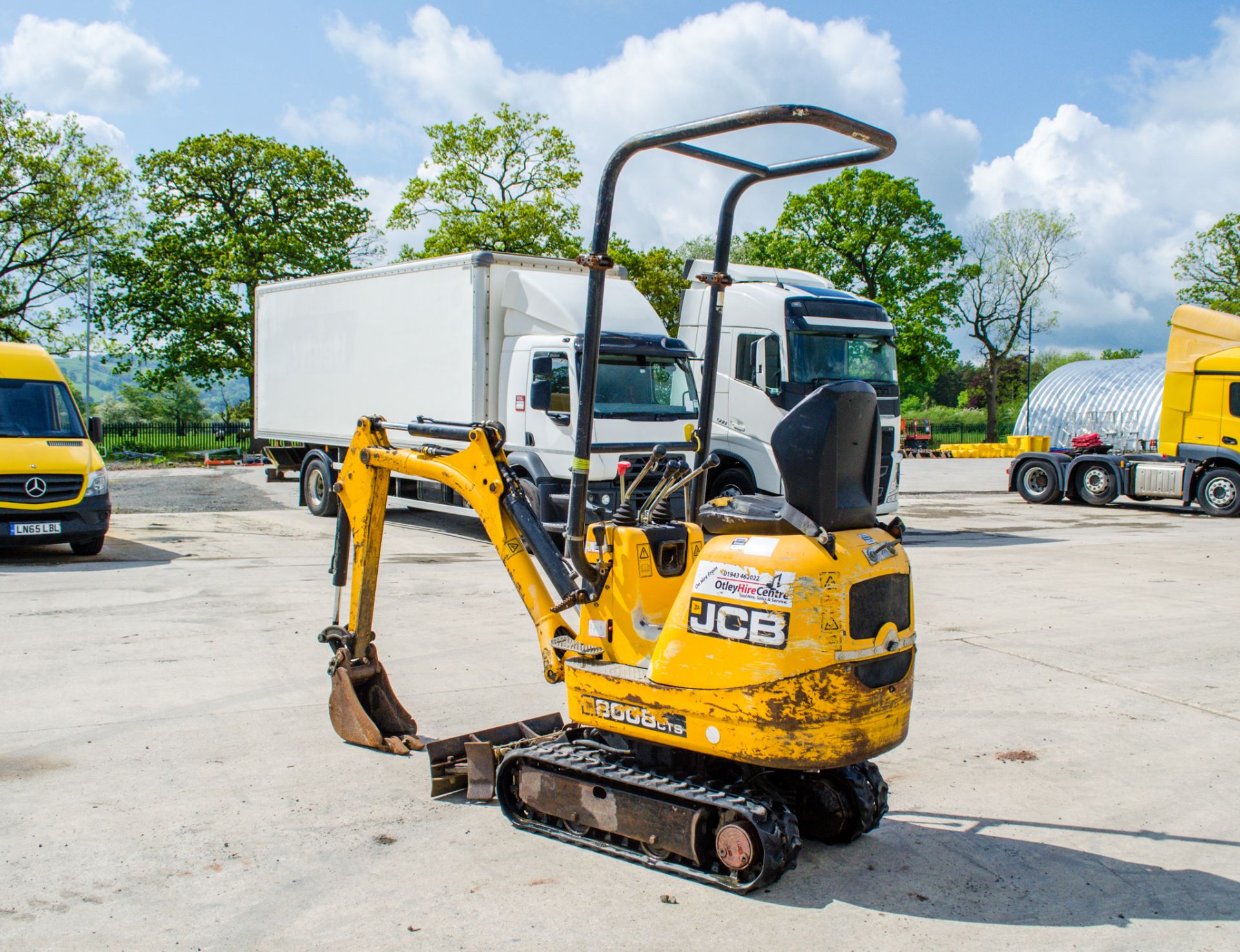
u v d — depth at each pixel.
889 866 4.28
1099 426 32.94
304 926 3.63
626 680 4.17
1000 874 4.21
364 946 3.50
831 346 14.20
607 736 4.70
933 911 3.87
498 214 35.00
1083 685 7.21
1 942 3.47
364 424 5.73
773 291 14.21
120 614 8.80
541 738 5.00
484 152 35.59
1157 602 10.41
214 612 8.98
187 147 37.78
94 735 5.68
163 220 38.88
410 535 15.23
